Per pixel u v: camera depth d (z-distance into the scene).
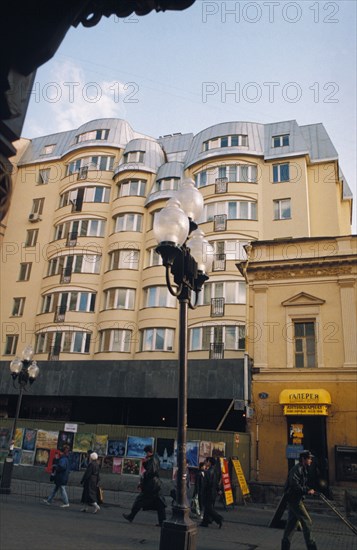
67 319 26.80
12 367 14.54
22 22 1.75
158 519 9.65
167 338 24.64
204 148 28.97
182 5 1.93
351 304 16.30
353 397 15.26
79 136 33.16
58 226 30.42
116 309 26.09
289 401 15.41
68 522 8.78
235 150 27.61
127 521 9.55
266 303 17.44
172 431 16.12
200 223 26.58
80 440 17.16
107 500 13.48
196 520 10.82
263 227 25.88
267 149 27.94
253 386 16.52
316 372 15.91
